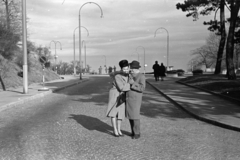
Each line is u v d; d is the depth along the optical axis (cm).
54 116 941
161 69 2938
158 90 1873
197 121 859
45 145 585
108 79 3928
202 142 613
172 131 721
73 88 2248
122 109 658
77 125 789
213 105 1126
